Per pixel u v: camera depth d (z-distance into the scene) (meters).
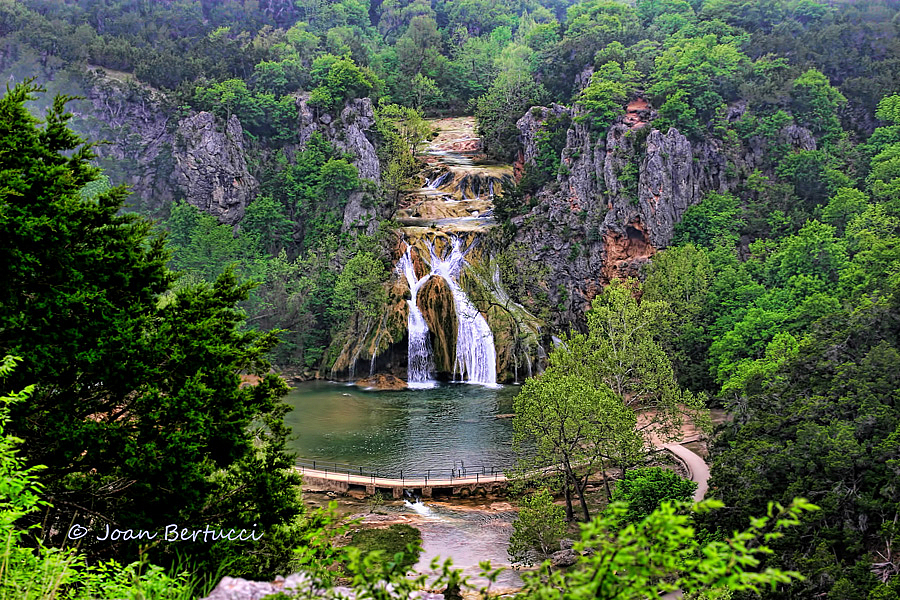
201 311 28.52
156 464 22.91
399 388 103.94
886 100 136.62
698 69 130.38
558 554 47.84
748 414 59.66
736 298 97.88
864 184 123.75
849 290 88.56
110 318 24.92
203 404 24.55
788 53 156.75
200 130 135.75
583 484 59.03
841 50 155.25
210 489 25.78
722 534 46.31
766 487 45.91
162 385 25.98
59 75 141.75
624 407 59.41
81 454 25.20
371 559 9.91
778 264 101.31
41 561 13.84
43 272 24.91
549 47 176.25
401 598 9.73
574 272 121.56
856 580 36.94
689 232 116.50
